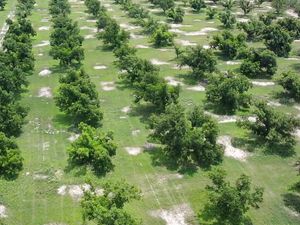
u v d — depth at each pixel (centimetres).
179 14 10075
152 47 8381
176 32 9356
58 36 8012
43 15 10912
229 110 5803
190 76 6969
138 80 6366
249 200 3719
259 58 7050
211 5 11856
